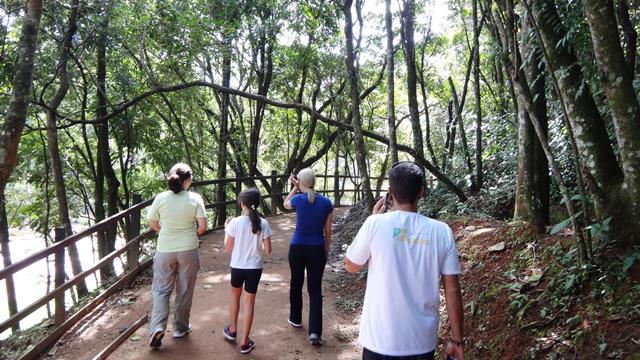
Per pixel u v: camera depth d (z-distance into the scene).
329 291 6.50
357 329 5.22
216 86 8.98
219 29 11.41
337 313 5.70
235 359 4.43
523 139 4.80
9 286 10.38
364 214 10.34
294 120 18.36
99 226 5.54
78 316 5.09
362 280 6.62
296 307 5.11
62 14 9.33
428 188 10.41
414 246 2.33
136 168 15.66
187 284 4.66
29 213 16.62
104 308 5.62
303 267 4.89
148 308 5.57
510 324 3.84
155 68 12.70
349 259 2.48
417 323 2.27
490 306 4.19
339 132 17.36
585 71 4.07
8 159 5.45
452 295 2.34
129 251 6.62
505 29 4.19
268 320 5.35
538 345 3.47
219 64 13.67
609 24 3.45
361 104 19.48
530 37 4.37
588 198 4.30
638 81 4.66
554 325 3.56
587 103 3.87
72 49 10.36
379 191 19.53
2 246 10.44
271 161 20.02
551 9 3.97
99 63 10.98
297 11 11.38
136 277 6.66
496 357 3.69
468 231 6.28
